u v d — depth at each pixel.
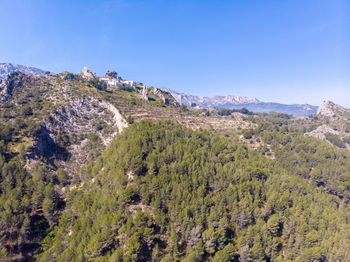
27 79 183.12
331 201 106.75
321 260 66.44
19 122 121.19
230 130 187.88
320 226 77.69
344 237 74.56
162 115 189.88
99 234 60.56
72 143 139.62
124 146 97.56
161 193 76.38
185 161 93.38
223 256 61.19
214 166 99.75
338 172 123.19
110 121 164.38
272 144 161.62
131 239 58.31
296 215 80.62
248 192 86.62
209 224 70.62
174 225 70.75
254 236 70.12
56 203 89.25
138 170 84.88
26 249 71.75
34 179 96.88
